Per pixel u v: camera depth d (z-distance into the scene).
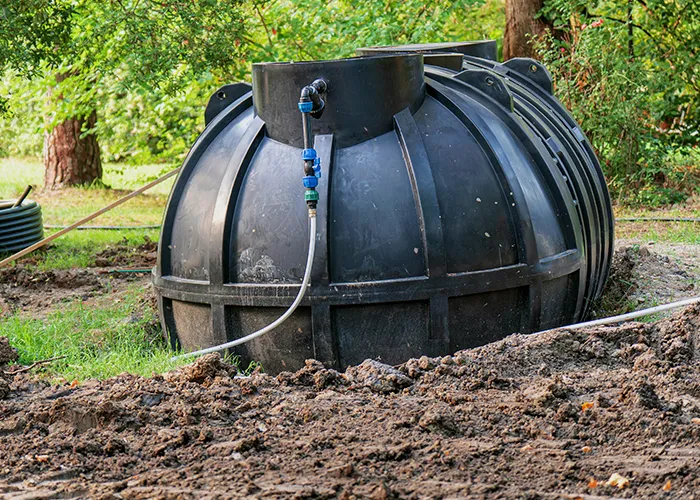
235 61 11.40
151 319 7.55
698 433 5.63
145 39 9.57
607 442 5.66
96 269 9.09
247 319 6.68
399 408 5.92
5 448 5.72
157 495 5.40
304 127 6.45
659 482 5.41
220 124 6.97
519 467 5.52
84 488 5.47
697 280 8.16
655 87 12.38
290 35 12.83
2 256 9.51
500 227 6.62
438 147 6.63
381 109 6.62
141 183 17.33
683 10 12.67
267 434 5.76
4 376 6.49
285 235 6.58
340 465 5.54
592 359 6.33
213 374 6.24
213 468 5.55
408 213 6.54
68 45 9.49
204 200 6.78
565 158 7.16
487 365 6.21
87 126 16.50
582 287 6.99
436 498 5.36
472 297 6.59
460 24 16.27
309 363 6.29
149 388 6.11
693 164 13.32
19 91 13.34
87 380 6.39
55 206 14.56
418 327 6.57
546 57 12.34
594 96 12.07
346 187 6.57
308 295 6.52
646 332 6.41
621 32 12.29
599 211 7.64
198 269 6.77
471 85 6.95
